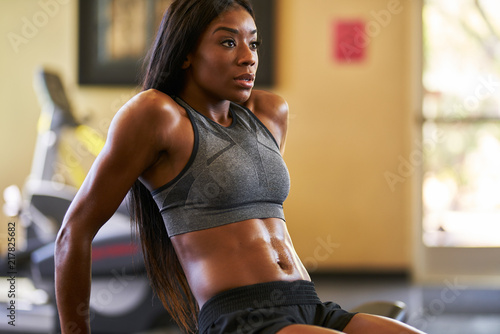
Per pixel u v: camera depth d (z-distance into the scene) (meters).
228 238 1.43
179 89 1.54
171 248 1.64
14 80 5.68
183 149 1.43
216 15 1.47
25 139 5.67
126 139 1.39
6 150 5.69
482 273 5.39
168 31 1.51
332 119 5.56
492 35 5.33
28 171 5.68
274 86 5.55
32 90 5.67
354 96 5.54
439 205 5.42
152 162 1.44
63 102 4.99
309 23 5.52
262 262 1.43
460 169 5.40
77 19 5.60
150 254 1.63
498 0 5.30
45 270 3.58
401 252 5.59
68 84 5.63
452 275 5.41
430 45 5.39
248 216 1.46
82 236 1.42
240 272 1.41
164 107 1.41
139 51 5.56
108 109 5.60
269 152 1.54
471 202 5.40
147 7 5.54
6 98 5.69
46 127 5.51
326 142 5.57
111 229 3.62
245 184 1.45
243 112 1.60
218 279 1.41
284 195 1.55
